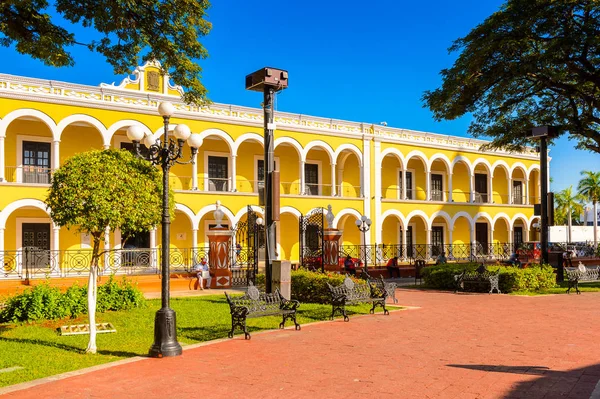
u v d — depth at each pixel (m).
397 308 13.33
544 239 19.83
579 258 34.28
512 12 18.50
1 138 20.94
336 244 22.22
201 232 27.36
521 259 31.44
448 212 34.91
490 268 18.33
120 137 25.19
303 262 22.36
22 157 22.98
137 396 6.28
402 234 35.16
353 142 31.08
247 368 7.46
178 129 9.10
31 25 11.40
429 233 33.91
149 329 10.96
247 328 10.72
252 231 20.52
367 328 10.51
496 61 19.92
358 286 13.08
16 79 21.41
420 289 18.73
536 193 41.50
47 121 21.98
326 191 32.00
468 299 15.30
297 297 15.35
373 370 7.17
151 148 9.31
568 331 9.88
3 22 11.00
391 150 32.69
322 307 13.57
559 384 6.30
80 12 11.67
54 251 21.38
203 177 27.42
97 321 11.88
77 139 24.45
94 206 8.59
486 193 39.25
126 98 23.89
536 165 40.28
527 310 12.81
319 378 6.84
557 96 22.58
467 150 36.25
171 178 26.44
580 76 19.83
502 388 6.19
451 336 9.49
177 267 24.48
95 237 9.22
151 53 12.80
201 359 8.10
